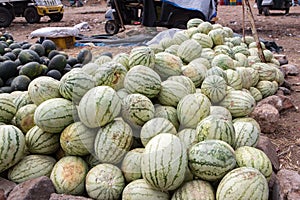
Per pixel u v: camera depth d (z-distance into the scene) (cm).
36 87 357
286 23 1642
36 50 638
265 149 359
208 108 337
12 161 316
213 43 606
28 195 288
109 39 1180
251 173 271
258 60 635
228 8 2589
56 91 360
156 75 346
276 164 363
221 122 308
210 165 278
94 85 336
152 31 1126
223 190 269
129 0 1236
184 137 317
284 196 301
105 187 297
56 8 1838
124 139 310
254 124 388
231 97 407
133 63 369
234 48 652
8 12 1694
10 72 538
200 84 413
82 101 315
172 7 1095
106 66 342
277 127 498
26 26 1744
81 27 1573
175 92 345
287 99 553
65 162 322
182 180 279
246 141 338
